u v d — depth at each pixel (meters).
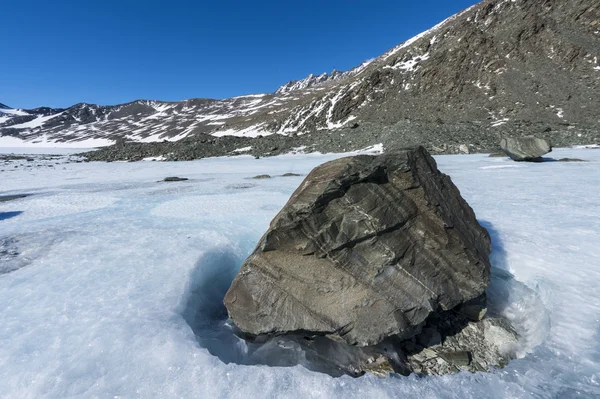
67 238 9.59
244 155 51.00
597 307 5.03
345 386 3.84
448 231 5.51
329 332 4.98
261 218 11.24
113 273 7.00
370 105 65.94
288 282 5.31
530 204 11.04
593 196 11.74
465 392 3.78
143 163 44.38
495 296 6.08
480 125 45.69
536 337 4.96
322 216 5.36
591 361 4.02
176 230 10.17
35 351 4.44
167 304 5.71
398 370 4.55
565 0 63.31
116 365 4.18
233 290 5.52
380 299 5.07
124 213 12.80
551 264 6.52
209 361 4.27
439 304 5.26
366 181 5.54
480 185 15.12
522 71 55.28
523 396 3.66
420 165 6.11
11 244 9.09
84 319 5.22
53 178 27.56
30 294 6.12
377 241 5.25
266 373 4.04
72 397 3.68
